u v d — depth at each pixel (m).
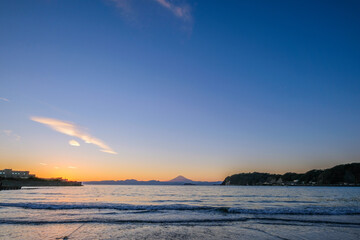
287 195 60.06
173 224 14.19
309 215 18.75
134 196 49.97
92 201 33.44
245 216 17.95
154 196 51.00
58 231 11.65
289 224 14.49
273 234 11.54
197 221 15.43
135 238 10.48
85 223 14.02
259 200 40.00
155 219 16.02
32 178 174.50
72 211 19.80
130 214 18.39
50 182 173.88
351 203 33.47
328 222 15.33
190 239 10.41
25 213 18.11
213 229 12.73
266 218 16.92
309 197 50.50
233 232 11.98
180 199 41.00
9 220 14.59
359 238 10.84
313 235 11.37
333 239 10.58
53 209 21.08
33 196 45.12
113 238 10.43
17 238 10.12
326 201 37.66
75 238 10.30
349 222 15.36
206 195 58.28
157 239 10.36
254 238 10.64
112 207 22.48
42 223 13.77
